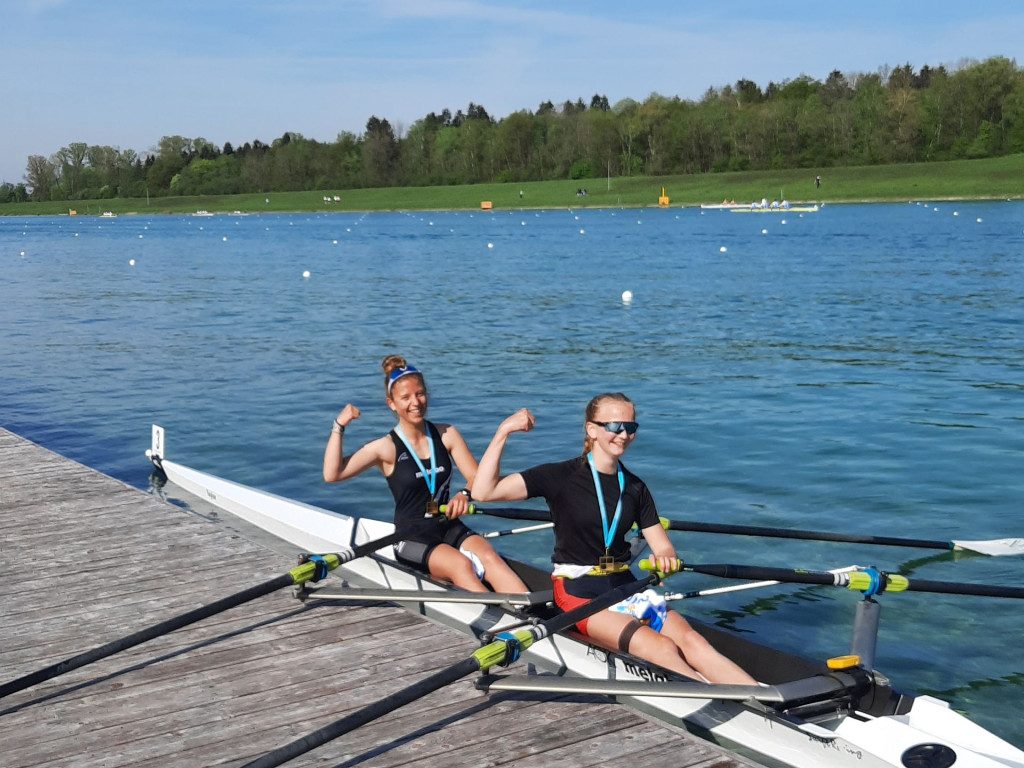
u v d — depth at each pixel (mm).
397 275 36812
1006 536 8711
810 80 173625
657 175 153375
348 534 7707
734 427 12688
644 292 29062
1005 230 59875
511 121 169750
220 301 28562
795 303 25875
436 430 5930
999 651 6508
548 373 16484
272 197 177875
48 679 4848
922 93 146375
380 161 180500
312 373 16828
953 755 4195
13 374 17266
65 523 8023
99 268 43438
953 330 20781
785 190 128500
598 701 4785
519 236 66750
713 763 4188
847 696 4676
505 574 5766
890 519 9188
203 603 6180
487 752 4281
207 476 10195
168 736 4449
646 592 5004
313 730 4496
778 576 5000
